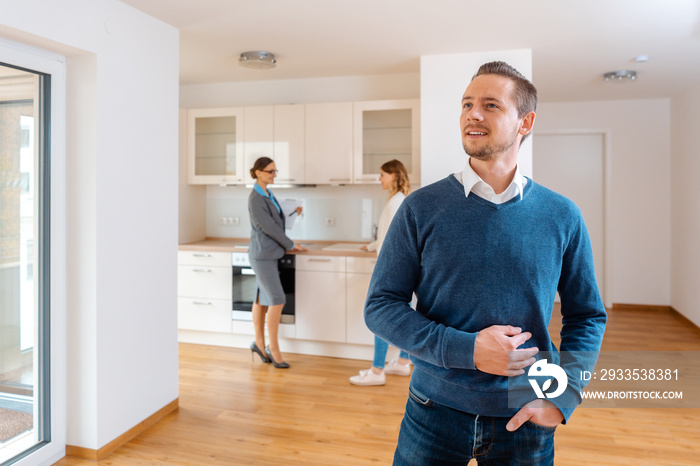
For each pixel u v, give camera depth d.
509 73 1.09
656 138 5.75
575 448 2.63
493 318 1.09
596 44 3.56
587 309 1.19
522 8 2.88
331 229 4.77
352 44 3.58
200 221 5.00
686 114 5.17
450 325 1.13
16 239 2.33
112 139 2.58
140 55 2.79
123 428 2.69
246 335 4.37
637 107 5.77
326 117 4.33
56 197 2.47
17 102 2.31
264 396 3.30
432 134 3.81
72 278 2.53
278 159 4.45
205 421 2.93
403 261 1.18
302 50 3.74
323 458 2.51
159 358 2.95
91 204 2.49
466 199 1.12
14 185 2.31
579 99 5.72
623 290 5.94
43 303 2.47
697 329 4.90
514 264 1.09
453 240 1.11
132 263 2.74
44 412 2.49
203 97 4.94
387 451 2.58
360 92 4.55
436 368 1.14
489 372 1.03
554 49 3.68
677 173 5.48
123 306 2.68
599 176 5.96
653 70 4.32
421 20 3.08
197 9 2.83
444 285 1.12
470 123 1.07
